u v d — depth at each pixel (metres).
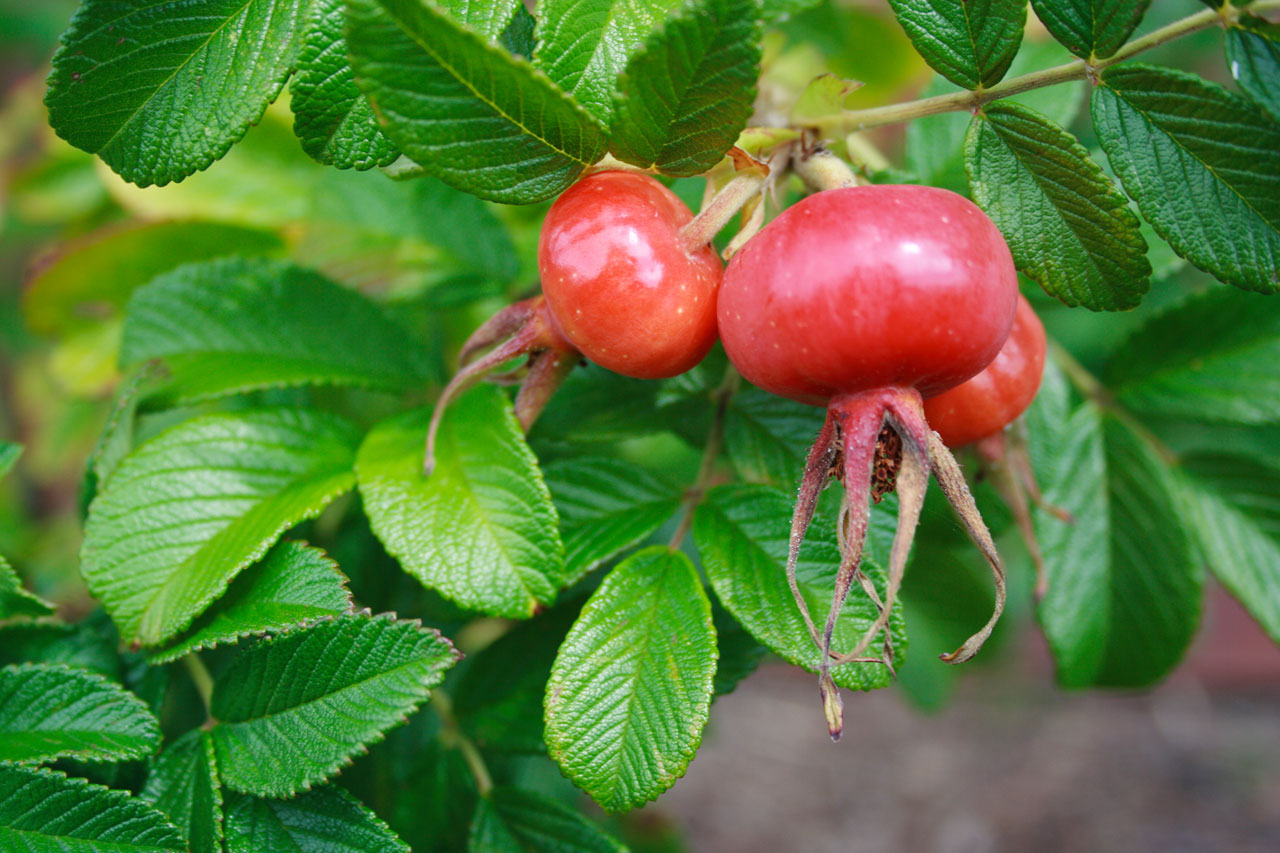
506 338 0.31
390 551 0.30
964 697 1.12
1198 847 0.89
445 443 0.31
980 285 0.29
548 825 0.32
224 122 0.29
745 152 0.30
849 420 0.30
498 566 0.30
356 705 0.30
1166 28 0.30
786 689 1.14
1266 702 1.07
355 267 0.36
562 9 0.29
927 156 0.33
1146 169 0.30
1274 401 0.34
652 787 0.30
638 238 0.29
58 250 0.37
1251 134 0.30
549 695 0.30
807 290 0.29
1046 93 0.34
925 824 0.95
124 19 0.29
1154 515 0.35
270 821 0.30
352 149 0.29
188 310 0.33
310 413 0.32
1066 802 0.97
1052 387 0.35
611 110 0.29
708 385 0.33
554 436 0.33
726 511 0.31
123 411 0.32
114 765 0.31
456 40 0.28
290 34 0.29
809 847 0.93
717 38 0.28
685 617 0.30
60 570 0.47
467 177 0.29
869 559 0.30
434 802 0.33
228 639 0.30
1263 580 0.35
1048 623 0.34
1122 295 0.30
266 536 0.30
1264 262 0.30
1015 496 0.33
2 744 0.30
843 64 0.47
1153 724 1.06
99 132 0.29
